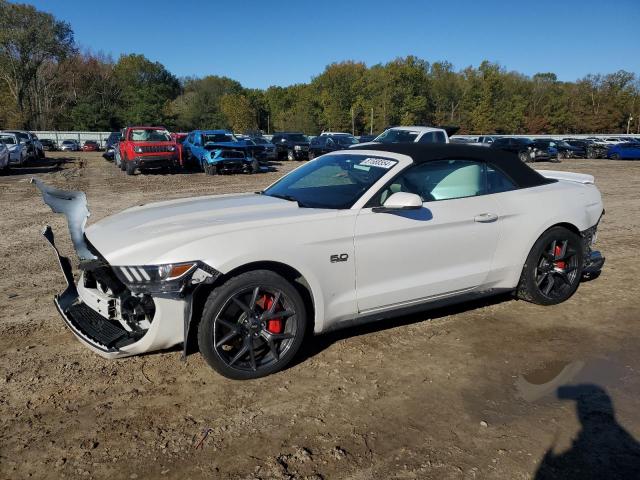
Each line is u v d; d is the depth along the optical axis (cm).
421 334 420
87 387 335
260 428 293
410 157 407
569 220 463
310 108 8400
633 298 508
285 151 2784
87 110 6862
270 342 342
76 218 348
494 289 445
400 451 274
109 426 294
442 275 406
